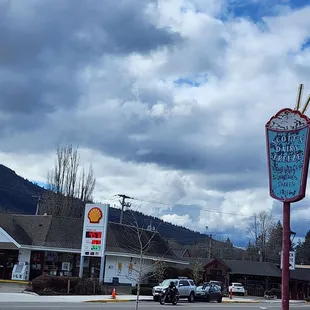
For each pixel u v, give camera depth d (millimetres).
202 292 44969
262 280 78062
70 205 67000
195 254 113625
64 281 38750
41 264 49656
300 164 9797
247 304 47250
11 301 28953
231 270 76812
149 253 55562
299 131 9891
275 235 107812
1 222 49875
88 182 74938
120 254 49625
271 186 10102
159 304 35656
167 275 55188
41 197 80688
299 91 10070
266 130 10305
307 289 85438
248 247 115562
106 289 42281
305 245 135625
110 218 77500
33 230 51031
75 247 49875
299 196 9703
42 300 31297
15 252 49688
